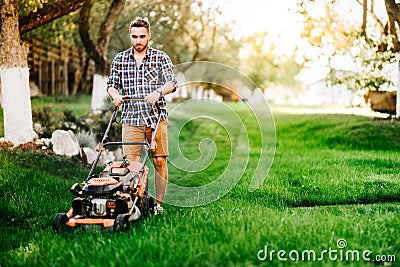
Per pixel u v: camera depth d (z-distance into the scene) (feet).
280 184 33.27
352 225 21.99
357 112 62.75
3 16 37.99
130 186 22.26
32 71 78.84
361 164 39.93
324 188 31.58
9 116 38.42
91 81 89.81
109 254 18.31
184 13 70.44
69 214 21.91
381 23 55.47
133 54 24.52
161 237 19.48
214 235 19.72
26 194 28.19
